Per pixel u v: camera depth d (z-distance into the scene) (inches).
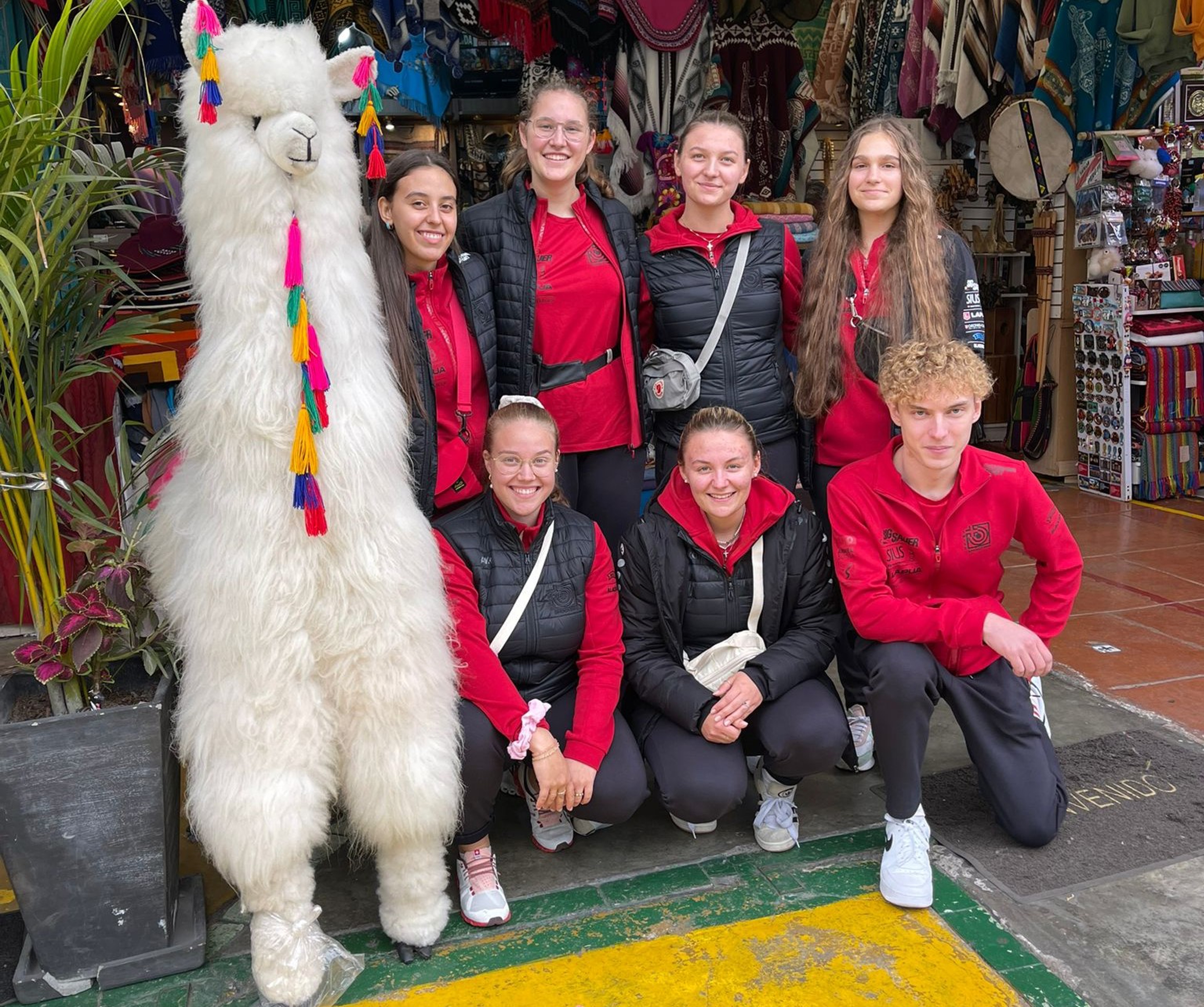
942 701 119.8
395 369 85.0
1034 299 228.2
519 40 159.6
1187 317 202.5
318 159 67.2
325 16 150.4
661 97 168.1
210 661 68.6
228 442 67.7
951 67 190.2
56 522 78.3
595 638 89.0
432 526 86.8
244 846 68.0
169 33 142.9
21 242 65.6
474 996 72.5
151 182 117.1
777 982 73.0
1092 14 186.4
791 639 91.1
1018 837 88.6
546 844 91.2
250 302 67.6
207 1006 73.0
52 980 74.1
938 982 72.6
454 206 90.0
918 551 88.3
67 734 70.2
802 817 96.3
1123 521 188.5
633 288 103.8
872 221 100.9
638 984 73.1
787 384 108.4
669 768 86.8
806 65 203.3
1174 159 193.9
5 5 108.7
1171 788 97.7
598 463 106.7
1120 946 76.3
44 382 79.0
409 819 71.9
